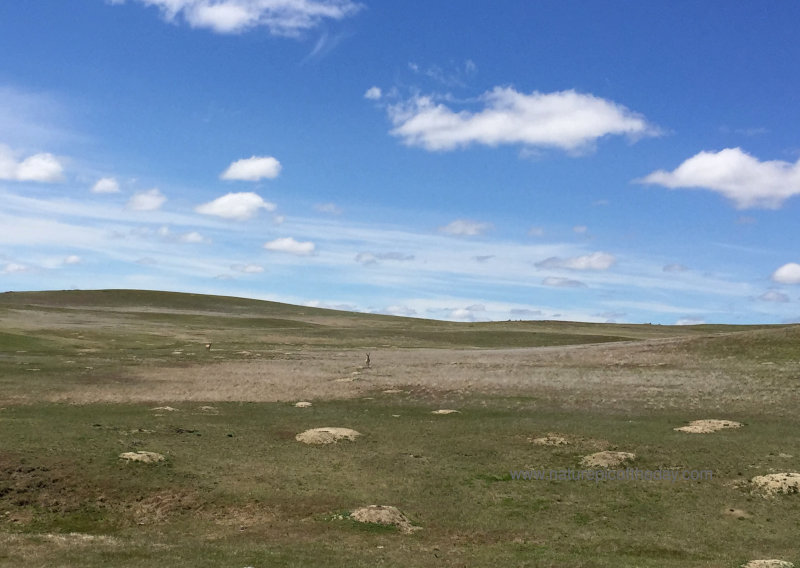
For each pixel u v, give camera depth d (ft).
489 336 458.50
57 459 107.04
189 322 487.61
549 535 88.33
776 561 74.95
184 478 105.40
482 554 79.77
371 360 289.74
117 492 98.63
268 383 215.72
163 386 203.10
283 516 93.40
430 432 143.43
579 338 457.68
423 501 101.50
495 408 173.27
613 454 120.67
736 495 103.09
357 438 137.08
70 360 254.06
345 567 70.90
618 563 76.23
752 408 165.07
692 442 129.80
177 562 69.82
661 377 217.15
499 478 112.37
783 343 255.29
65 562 67.72
